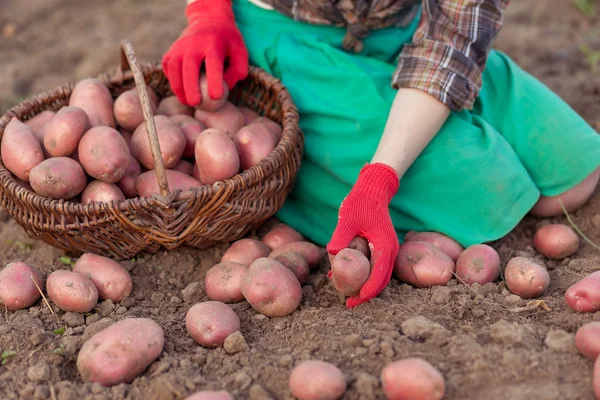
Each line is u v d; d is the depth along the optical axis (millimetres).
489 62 1687
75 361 1356
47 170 1431
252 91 1678
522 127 1635
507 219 1586
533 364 1267
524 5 2533
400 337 1329
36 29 2561
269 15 1651
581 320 1356
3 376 1336
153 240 1483
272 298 1405
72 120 1484
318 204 1663
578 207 1669
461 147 1551
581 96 2035
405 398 1229
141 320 1344
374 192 1434
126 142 1568
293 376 1256
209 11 1598
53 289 1438
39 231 1479
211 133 1492
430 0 1503
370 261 1404
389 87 1594
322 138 1611
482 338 1324
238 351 1354
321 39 1642
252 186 1469
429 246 1488
